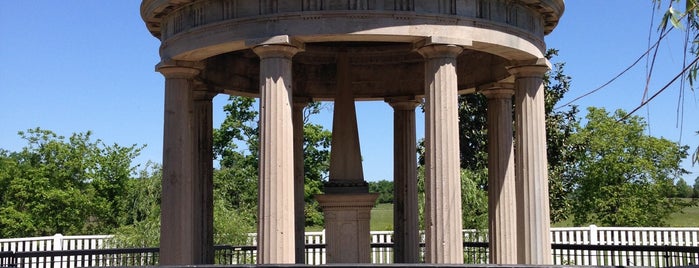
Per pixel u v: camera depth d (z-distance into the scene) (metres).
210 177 29.34
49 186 60.34
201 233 28.67
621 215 56.94
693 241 40.19
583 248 29.78
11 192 59.97
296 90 31.97
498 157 28.75
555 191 57.62
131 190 62.22
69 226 60.00
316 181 71.56
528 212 24.48
